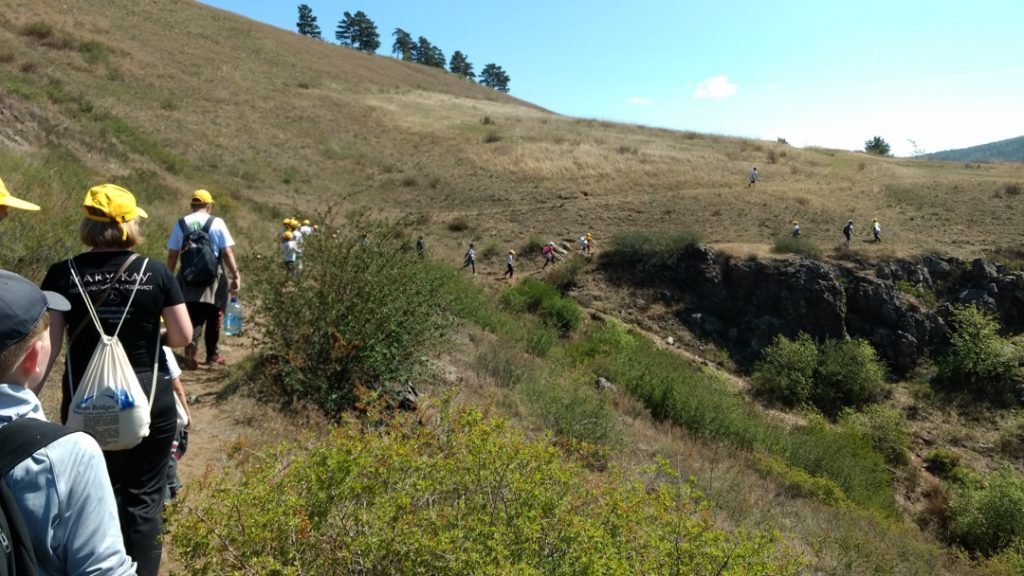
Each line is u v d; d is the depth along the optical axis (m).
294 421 5.02
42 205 8.61
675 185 41.25
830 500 10.53
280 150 42.50
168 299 2.71
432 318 6.00
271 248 13.56
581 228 34.38
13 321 1.44
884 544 8.66
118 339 2.54
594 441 7.85
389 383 5.49
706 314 27.22
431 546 2.31
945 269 26.45
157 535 2.62
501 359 9.99
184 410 3.21
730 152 51.03
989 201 34.66
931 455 19.52
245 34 73.44
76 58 42.06
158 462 2.68
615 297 28.22
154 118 38.31
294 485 2.52
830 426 20.98
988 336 23.12
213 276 5.66
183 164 28.39
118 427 2.38
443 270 14.37
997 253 27.30
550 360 13.57
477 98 89.25
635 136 57.53
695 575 2.62
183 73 50.31
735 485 8.68
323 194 37.03
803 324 25.73
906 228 31.50
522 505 2.61
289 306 5.39
